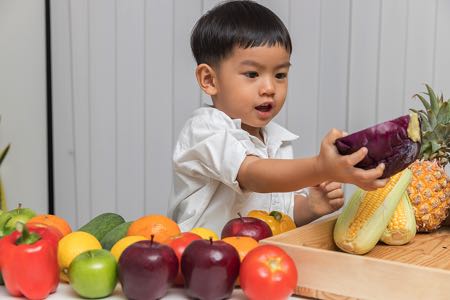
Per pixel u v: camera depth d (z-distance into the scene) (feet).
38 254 3.04
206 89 4.74
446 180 4.22
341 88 7.82
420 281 2.92
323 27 7.79
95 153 8.62
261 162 3.86
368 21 7.67
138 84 8.35
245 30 4.43
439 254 3.75
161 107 8.33
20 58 8.66
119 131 8.49
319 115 7.93
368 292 3.05
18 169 8.89
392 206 3.63
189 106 8.24
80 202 8.75
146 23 8.22
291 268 3.02
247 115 4.55
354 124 7.83
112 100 8.46
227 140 4.14
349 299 3.09
